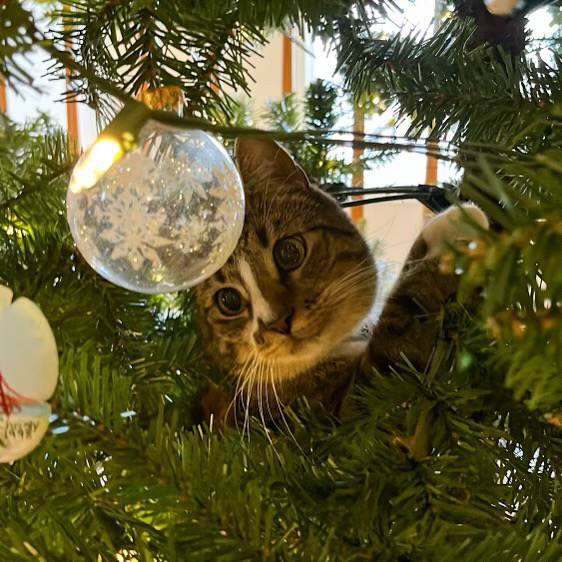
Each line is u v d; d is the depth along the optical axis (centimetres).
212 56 37
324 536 25
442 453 28
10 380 24
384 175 65
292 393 54
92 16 34
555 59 31
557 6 36
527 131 26
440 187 42
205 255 27
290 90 75
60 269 37
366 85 36
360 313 56
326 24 33
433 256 38
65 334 35
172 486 26
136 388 34
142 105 17
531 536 23
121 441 27
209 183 26
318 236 57
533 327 15
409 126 35
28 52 18
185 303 52
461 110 32
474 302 30
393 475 27
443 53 34
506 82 31
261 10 30
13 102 59
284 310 54
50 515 26
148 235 26
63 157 44
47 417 25
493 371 29
